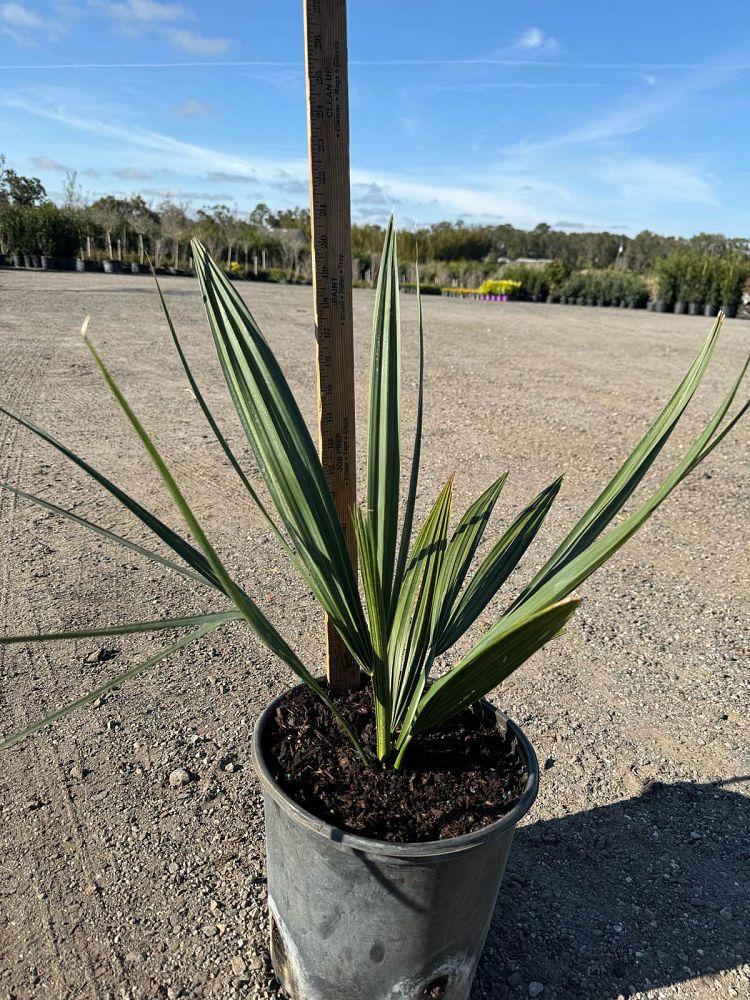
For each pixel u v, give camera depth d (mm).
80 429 4992
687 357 10125
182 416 5512
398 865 1049
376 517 1319
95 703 2180
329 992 1267
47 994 1376
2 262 25422
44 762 1939
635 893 1664
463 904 1146
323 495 1234
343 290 1342
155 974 1423
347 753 1290
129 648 2463
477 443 5168
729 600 3023
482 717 1423
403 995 1219
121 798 1835
